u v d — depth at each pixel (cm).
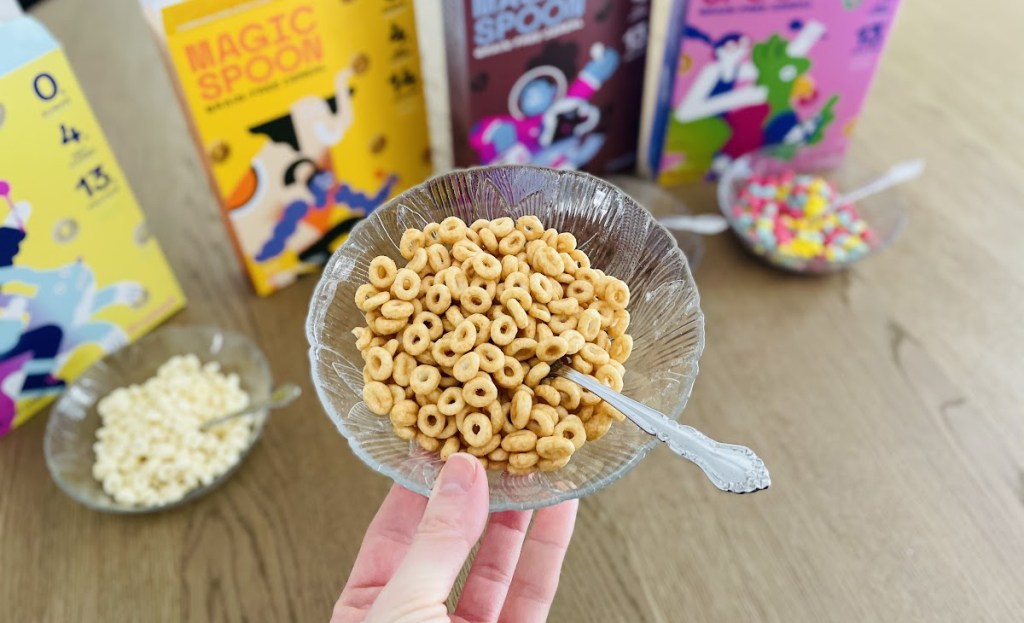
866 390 42
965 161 55
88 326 43
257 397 42
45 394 43
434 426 28
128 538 37
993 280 47
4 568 36
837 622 34
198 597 35
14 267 38
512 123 48
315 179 45
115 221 41
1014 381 42
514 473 28
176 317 47
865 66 50
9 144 35
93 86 61
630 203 31
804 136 54
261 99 40
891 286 47
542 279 30
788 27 47
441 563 25
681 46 47
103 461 39
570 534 34
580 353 29
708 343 45
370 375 29
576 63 47
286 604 35
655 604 35
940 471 39
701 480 39
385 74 44
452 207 33
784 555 36
